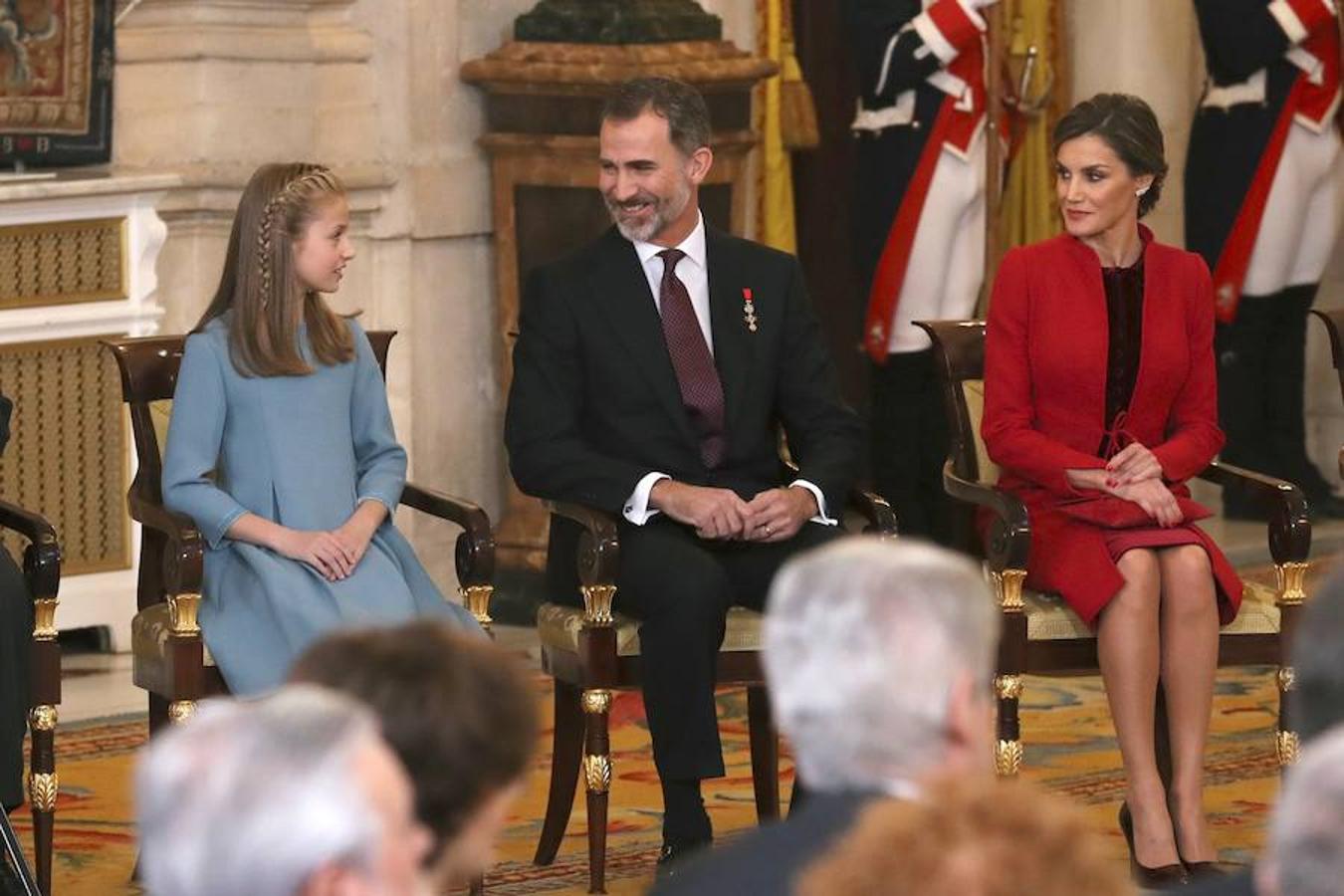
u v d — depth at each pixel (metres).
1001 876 5.55
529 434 16.45
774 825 7.43
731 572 16.11
